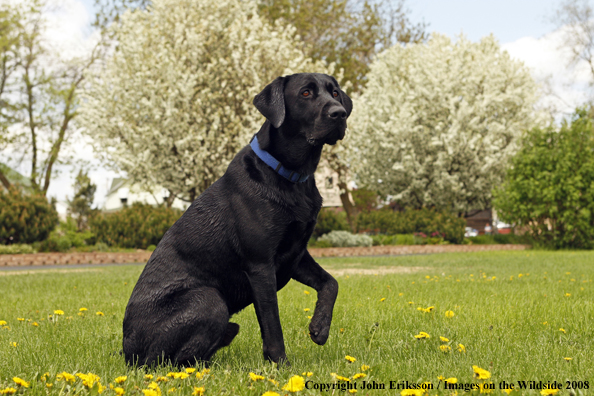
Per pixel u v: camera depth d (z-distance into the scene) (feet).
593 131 60.23
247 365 9.46
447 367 8.92
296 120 9.36
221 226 9.34
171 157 55.26
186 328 8.84
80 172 88.53
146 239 53.06
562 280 24.98
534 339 11.62
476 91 72.95
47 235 50.75
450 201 73.56
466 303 17.26
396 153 72.02
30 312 16.98
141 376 8.25
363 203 106.11
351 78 90.74
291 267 9.73
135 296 9.48
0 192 49.88
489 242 68.59
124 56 57.72
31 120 82.02
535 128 62.08
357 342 11.59
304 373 8.06
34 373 8.36
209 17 55.47
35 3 77.61
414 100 72.74
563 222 59.31
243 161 9.46
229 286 9.60
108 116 57.88
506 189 63.31
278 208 9.00
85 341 11.81
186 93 51.83
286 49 57.62
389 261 42.55
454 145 67.77
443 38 79.41
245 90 55.52
